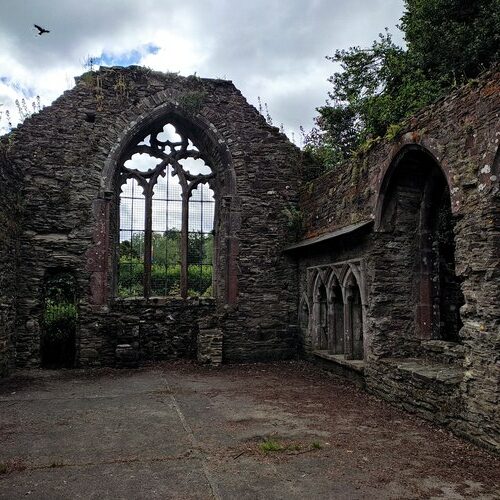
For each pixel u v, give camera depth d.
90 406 7.06
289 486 4.18
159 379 9.24
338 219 9.67
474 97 5.70
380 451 5.10
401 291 8.01
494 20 9.48
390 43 14.20
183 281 11.75
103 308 10.90
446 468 4.62
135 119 11.55
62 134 11.15
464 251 5.75
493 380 5.16
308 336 11.11
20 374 9.78
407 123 7.28
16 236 10.32
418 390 6.49
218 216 12.20
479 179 5.52
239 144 12.03
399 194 8.01
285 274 11.92
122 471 4.52
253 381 9.05
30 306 10.55
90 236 11.02
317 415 6.57
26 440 5.45
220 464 4.70
